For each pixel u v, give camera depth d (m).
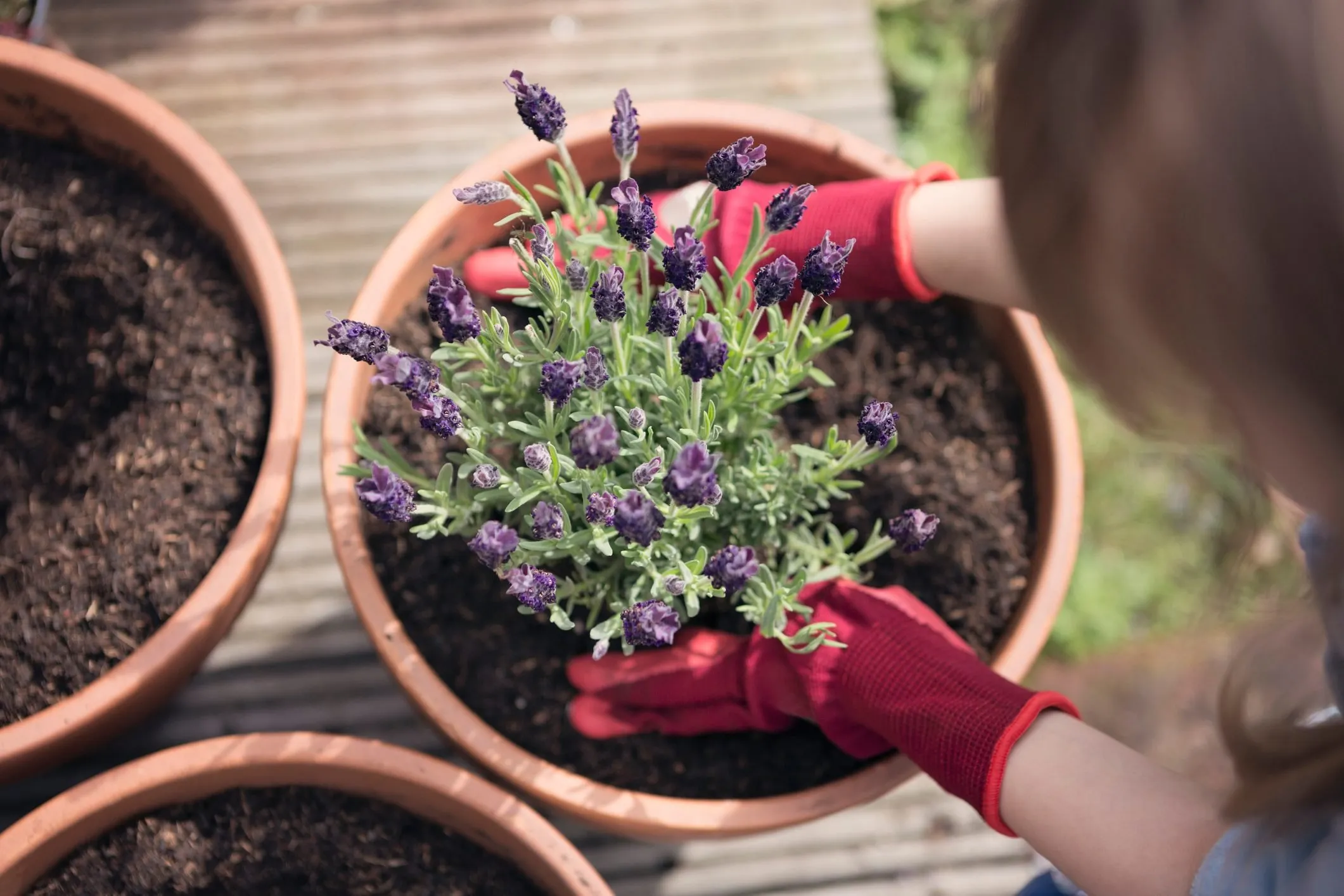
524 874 0.86
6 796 0.91
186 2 1.06
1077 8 0.57
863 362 0.93
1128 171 0.57
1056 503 0.88
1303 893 0.66
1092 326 0.61
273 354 0.87
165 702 0.89
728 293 0.82
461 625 0.89
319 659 0.95
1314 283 0.55
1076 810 0.74
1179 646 1.33
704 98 1.07
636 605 0.72
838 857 0.95
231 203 0.88
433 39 1.07
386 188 1.04
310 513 0.97
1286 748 0.64
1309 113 0.54
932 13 1.45
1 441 0.92
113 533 0.88
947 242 0.85
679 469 0.66
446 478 0.80
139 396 0.91
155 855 0.84
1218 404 0.61
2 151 0.92
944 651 0.81
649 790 0.87
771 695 0.85
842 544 0.85
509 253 0.90
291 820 0.86
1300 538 0.73
